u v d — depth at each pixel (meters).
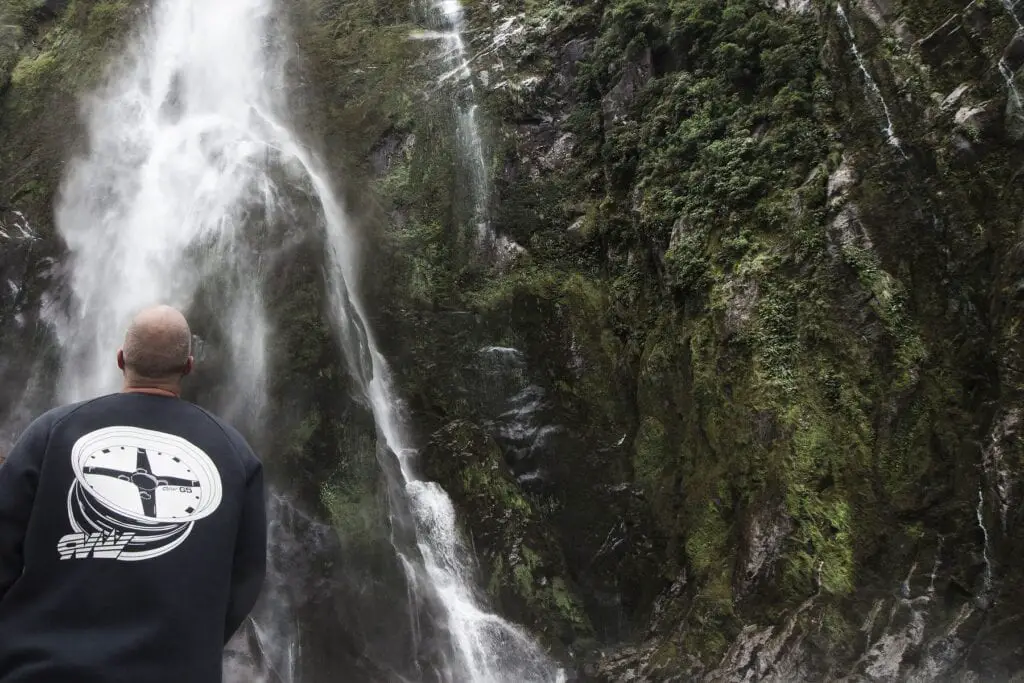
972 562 7.27
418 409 11.04
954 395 8.00
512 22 14.41
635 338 10.92
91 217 12.00
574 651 9.35
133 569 2.40
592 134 12.56
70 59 15.23
